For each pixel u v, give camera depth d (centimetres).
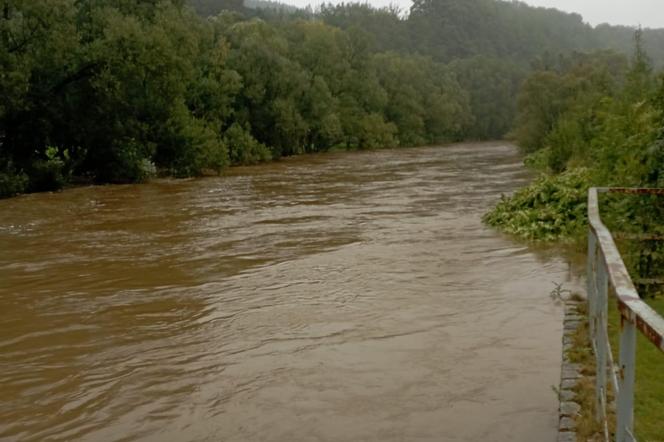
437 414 448
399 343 595
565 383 479
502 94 9431
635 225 700
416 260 963
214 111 3847
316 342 604
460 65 9888
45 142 2502
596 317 432
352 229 1284
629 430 237
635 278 663
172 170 2900
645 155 713
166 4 3012
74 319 715
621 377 239
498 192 1967
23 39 2389
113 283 882
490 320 655
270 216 1524
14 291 855
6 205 1903
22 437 442
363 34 6806
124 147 2647
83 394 509
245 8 9675
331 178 2731
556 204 1227
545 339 592
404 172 3014
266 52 4550
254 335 632
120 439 434
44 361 586
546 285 795
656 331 193
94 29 2656
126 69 2542
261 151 4056
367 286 810
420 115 7619
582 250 1000
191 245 1159
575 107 2839
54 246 1198
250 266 958
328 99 5431
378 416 448
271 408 468
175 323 685
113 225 1455
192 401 486
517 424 429
